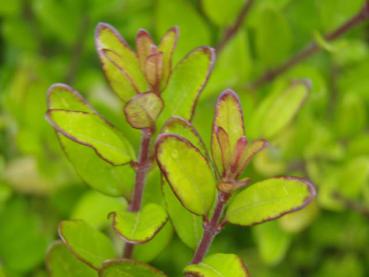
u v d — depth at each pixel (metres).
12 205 0.30
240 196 0.17
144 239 0.17
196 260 0.17
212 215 0.17
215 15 0.29
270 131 0.25
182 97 0.18
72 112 0.17
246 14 0.29
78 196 0.30
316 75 0.31
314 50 0.29
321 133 0.31
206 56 0.18
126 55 0.18
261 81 0.30
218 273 0.16
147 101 0.17
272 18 0.29
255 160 0.29
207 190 0.17
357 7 0.30
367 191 0.32
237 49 0.29
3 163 0.30
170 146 0.16
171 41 0.18
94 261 0.19
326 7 0.30
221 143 0.17
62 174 0.30
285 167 0.30
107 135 0.18
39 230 0.29
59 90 0.18
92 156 0.19
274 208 0.17
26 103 0.29
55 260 0.20
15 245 0.29
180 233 0.18
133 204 0.18
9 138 0.32
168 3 0.27
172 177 0.16
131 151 0.18
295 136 0.30
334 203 0.30
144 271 0.17
